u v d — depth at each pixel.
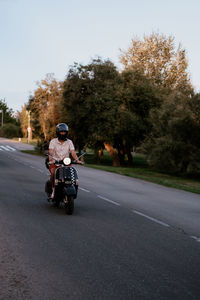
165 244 5.77
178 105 22.12
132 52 38.28
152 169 27.83
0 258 4.66
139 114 30.77
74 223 6.96
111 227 6.79
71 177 7.96
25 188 11.83
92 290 3.78
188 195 12.84
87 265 4.54
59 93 37.41
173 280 4.16
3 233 5.91
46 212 7.95
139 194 12.16
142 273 4.34
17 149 46.47
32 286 3.82
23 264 4.48
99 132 28.77
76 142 35.03
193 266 4.70
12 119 110.88
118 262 4.71
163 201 10.81
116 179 17.20
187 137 22.09
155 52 37.97
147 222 7.47
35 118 39.84
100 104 28.66
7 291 3.67
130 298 3.62
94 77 29.98
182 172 24.09
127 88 29.72
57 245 5.37
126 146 34.03
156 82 35.59
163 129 23.53
